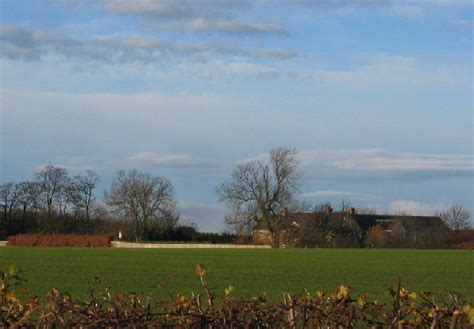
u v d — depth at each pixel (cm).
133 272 4031
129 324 572
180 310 591
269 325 587
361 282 3462
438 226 10344
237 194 9988
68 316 601
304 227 9856
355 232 9956
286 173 9900
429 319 569
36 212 11506
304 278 3716
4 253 6531
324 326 571
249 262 5234
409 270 4419
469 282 3512
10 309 589
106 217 11738
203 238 10931
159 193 10988
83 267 4488
